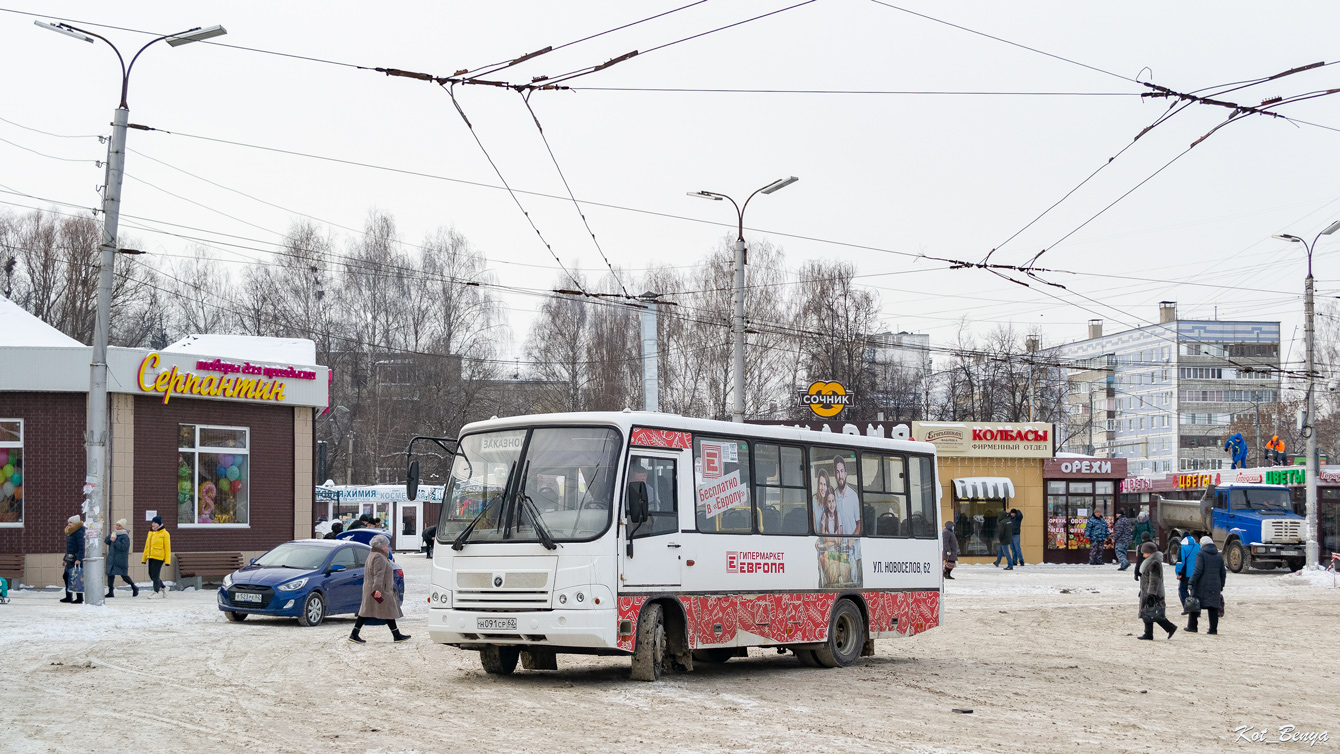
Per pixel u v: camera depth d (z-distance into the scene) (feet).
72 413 107.14
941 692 48.52
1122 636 79.00
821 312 201.16
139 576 108.58
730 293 193.67
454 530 49.85
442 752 32.81
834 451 60.08
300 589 76.64
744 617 53.21
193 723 37.55
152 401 110.73
